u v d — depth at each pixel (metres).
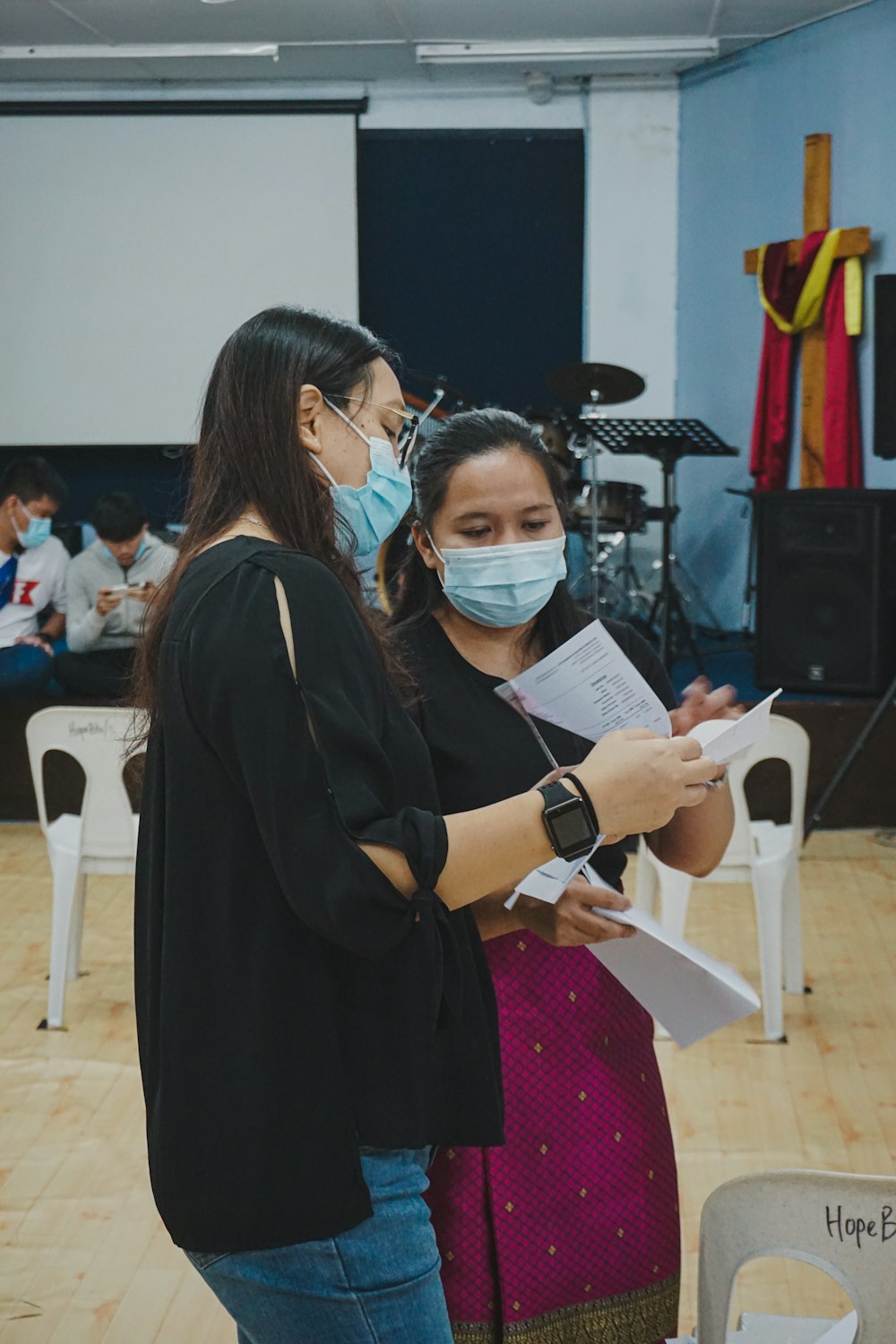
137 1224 2.27
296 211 6.84
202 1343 1.94
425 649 1.43
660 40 6.13
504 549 1.36
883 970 3.40
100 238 6.89
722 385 6.68
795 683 4.90
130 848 3.13
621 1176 1.39
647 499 7.07
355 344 1.04
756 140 6.30
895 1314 1.09
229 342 1.04
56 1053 2.97
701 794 1.02
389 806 0.93
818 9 5.70
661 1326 1.42
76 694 4.75
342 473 1.04
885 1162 2.44
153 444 7.04
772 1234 1.10
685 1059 2.91
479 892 0.95
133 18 5.91
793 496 4.84
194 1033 0.94
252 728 0.88
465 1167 1.36
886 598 4.76
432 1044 0.99
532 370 7.19
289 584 0.92
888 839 4.45
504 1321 1.35
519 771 1.39
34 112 6.78
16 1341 1.94
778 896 3.00
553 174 7.01
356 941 0.88
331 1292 0.95
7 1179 2.42
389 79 6.88
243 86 6.92
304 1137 0.93
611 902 1.30
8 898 4.03
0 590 4.77
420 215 7.09
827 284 5.80
